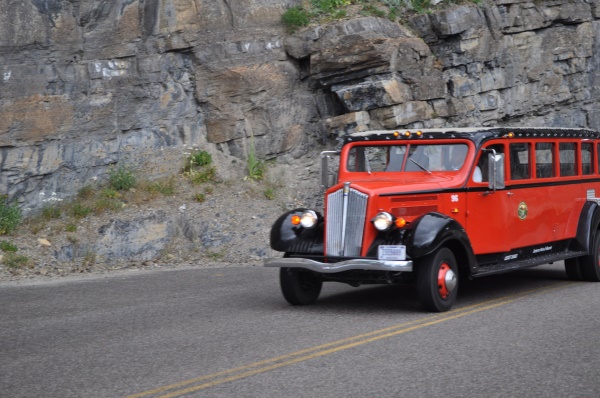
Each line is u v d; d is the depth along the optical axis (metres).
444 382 7.49
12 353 9.03
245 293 13.55
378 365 8.16
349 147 13.06
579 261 14.56
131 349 9.12
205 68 21.84
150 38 21.00
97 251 17.64
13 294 13.59
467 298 12.73
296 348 9.02
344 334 9.80
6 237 17.28
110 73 20.23
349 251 11.27
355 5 24.33
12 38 18.47
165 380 7.67
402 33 23.39
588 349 8.87
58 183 19.09
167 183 20.23
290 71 23.09
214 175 21.09
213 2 21.92
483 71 25.02
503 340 9.37
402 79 22.95
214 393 7.19
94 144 19.77
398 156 12.66
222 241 18.95
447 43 24.50
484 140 12.30
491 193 12.45
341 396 7.05
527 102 26.20
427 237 10.75
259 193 21.23
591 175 15.26
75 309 12.07
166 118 21.28
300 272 11.95
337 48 22.45
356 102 22.45
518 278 15.23
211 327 10.41
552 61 26.75
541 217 13.64
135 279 15.45
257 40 22.56
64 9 19.41
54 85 19.17
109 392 7.28
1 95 18.23
